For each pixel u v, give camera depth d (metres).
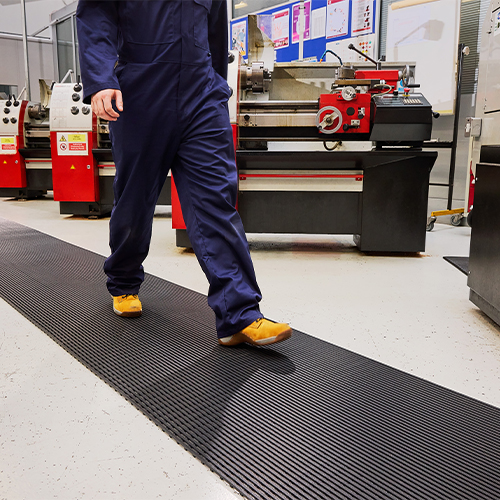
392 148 3.04
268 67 3.39
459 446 1.02
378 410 1.17
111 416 1.13
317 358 1.48
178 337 1.64
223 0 1.55
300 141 3.15
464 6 4.88
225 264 1.48
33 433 1.05
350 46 3.44
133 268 1.80
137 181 1.55
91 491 0.87
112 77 1.35
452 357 1.52
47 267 2.64
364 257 3.08
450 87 4.79
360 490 0.87
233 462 0.95
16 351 1.51
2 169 5.85
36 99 7.51
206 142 1.48
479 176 1.91
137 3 1.38
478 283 1.90
